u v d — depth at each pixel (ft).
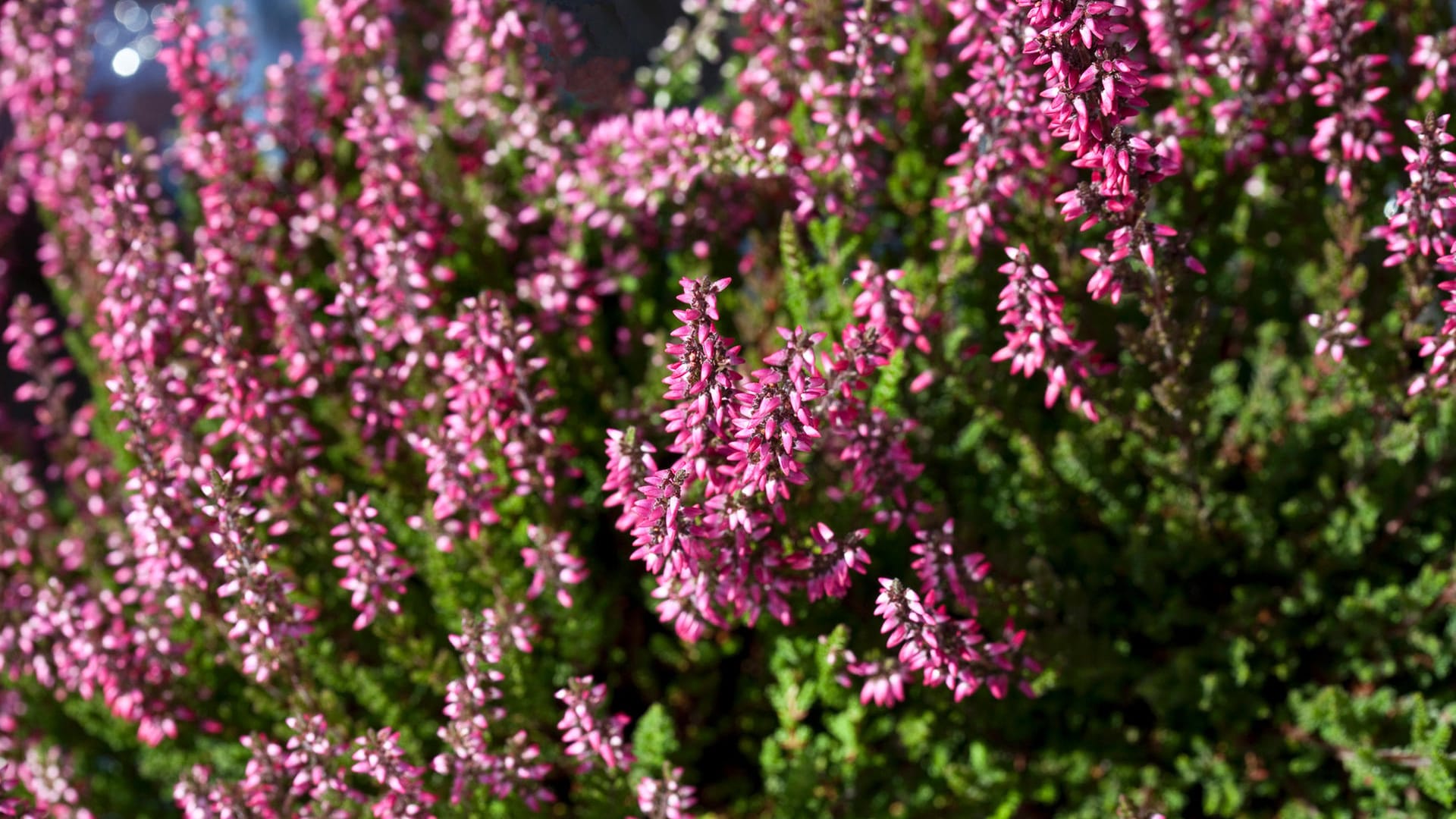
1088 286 7.52
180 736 10.43
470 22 10.03
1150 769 9.58
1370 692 9.98
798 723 10.32
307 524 9.62
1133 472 10.48
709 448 7.07
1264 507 10.00
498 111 10.91
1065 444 9.75
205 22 17.46
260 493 9.05
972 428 10.53
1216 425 10.41
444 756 8.20
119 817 11.19
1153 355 8.07
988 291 10.10
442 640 10.19
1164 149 7.47
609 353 11.68
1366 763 8.96
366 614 8.25
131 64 18.40
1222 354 11.79
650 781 8.25
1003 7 8.00
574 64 10.82
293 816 8.40
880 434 7.91
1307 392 10.34
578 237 10.39
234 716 10.37
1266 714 9.66
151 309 8.54
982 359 9.62
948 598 9.22
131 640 9.58
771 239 10.50
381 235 9.16
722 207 10.48
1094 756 9.95
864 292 8.06
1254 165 9.50
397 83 9.86
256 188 10.29
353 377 9.32
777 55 9.59
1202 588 10.57
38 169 12.28
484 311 8.13
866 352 7.40
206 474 8.51
